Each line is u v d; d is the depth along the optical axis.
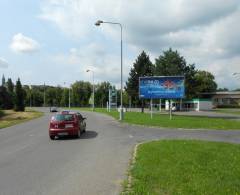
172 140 17.03
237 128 26.05
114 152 14.10
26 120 45.03
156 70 61.44
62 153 14.24
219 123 30.14
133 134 22.27
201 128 26.14
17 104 91.00
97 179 9.04
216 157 11.42
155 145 14.90
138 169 9.66
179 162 10.48
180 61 60.56
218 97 115.00
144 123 30.80
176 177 8.41
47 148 16.16
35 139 20.77
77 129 20.66
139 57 68.38
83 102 148.38
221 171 9.11
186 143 15.45
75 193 7.68
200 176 8.51
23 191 8.01
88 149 15.27
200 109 89.50
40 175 9.80
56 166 11.19
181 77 41.09
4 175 9.94
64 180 9.04
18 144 18.25
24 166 11.37
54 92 157.88
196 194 6.87
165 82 41.66
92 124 32.50
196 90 62.34
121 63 38.00
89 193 7.65
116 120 38.72
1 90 104.81
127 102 108.81
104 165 11.12
